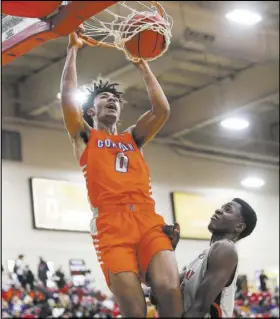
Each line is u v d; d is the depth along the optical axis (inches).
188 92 815.1
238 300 745.0
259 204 920.9
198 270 194.5
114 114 195.3
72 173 765.9
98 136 189.6
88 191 187.3
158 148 842.2
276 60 696.4
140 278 181.9
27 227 715.4
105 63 676.7
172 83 787.4
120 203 182.4
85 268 737.0
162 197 826.8
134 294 172.9
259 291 852.6
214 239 206.7
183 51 663.8
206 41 641.0
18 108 751.7
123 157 187.9
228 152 890.7
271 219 926.4
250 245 893.8
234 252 189.0
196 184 862.5
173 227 181.9
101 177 184.5
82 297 642.8
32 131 752.3
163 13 204.7
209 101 790.5
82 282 717.3
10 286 625.3
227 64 753.0
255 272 881.5
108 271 176.9
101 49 680.4
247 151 911.0
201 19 630.5
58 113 761.6
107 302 650.8
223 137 894.4
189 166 864.3
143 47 192.7
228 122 804.0
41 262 692.1
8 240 697.6
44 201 734.5
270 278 896.3
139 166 189.0
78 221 753.6
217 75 776.9
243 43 666.8
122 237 179.3
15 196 717.9
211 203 866.8
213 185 878.4
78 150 189.2
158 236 179.3
